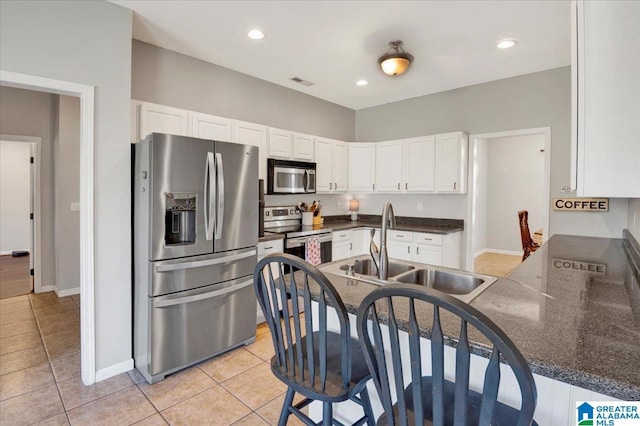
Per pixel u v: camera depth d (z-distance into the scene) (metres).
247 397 2.18
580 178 1.17
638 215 2.41
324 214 4.99
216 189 2.60
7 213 6.74
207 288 2.58
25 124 4.13
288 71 3.77
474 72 3.73
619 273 1.89
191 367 2.54
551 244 2.99
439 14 2.54
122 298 2.45
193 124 3.12
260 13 2.55
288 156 4.04
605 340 1.01
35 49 2.07
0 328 3.20
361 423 1.39
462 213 4.34
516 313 1.23
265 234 3.52
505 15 2.55
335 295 1.14
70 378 2.37
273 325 1.36
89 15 2.27
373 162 4.84
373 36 2.91
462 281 1.87
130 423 1.92
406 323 1.15
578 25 1.17
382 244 1.71
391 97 4.75
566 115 3.54
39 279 4.27
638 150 1.10
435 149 4.25
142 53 3.04
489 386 0.78
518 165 7.10
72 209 4.19
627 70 1.10
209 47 3.16
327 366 1.35
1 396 2.16
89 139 2.27
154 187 2.28
